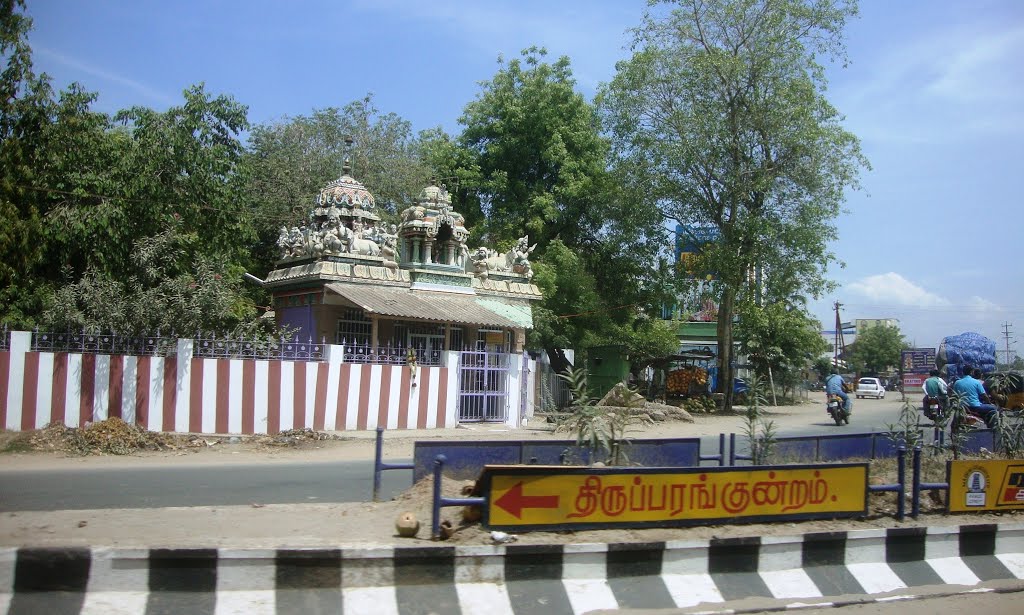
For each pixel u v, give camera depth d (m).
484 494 6.66
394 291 20.50
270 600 5.75
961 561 8.08
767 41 28.02
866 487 8.12
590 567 6.52
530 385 22.64
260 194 28.47
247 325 17.48
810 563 7.34
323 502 8.97
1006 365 26.62
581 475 6.88
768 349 35.38
